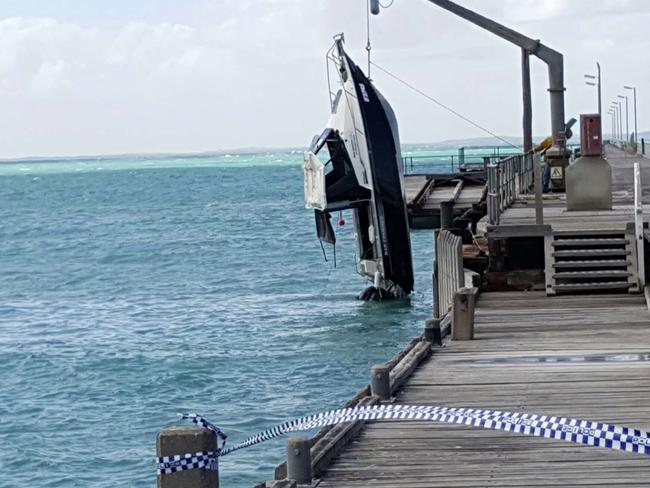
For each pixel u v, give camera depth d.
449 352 16.27
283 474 10.44
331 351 28.55
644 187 37.44
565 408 12.47
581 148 27.14
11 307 39.72
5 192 160.62
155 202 119.19
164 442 7.83
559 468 10.10
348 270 47.94
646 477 9.73
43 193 154.38
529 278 22.48
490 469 10.16
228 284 44.56
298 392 23.61
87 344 30.56
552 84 38.09
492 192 23.52
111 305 39.44
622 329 17.81
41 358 28.56
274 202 110.19
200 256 57.00
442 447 10.98
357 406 11.91
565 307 20.22
